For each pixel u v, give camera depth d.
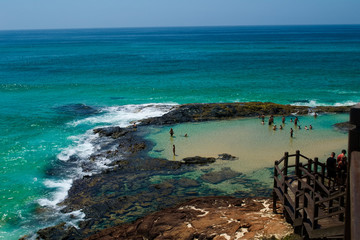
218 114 44.50
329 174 15.09
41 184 26.30
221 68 87.69
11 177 27.42
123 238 17.97
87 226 20.64
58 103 53.47
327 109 46.66
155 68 88.94
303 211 12.30
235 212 17.86
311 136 36.97
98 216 21.67
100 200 23.62
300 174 14.70
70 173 28.33
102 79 73.94
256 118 44.31
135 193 24.64
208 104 47.31
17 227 20.67
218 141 35.72
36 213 22.14
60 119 44.56
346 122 41.41
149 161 30.03
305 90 61.22
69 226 20.56
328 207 12.75
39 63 102.12
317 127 40.12
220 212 18.33
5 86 66.44
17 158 31.30
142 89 63.38
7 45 190.38
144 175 27.64
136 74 79.81
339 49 137.88
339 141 35.22
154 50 145.38
